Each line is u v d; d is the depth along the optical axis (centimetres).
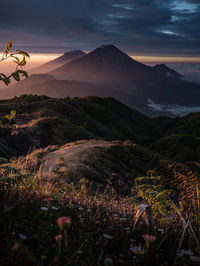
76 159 1788
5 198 224
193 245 197
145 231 210
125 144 2789
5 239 161
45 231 193
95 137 5209
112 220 243
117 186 612
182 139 7188
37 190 320
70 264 156
